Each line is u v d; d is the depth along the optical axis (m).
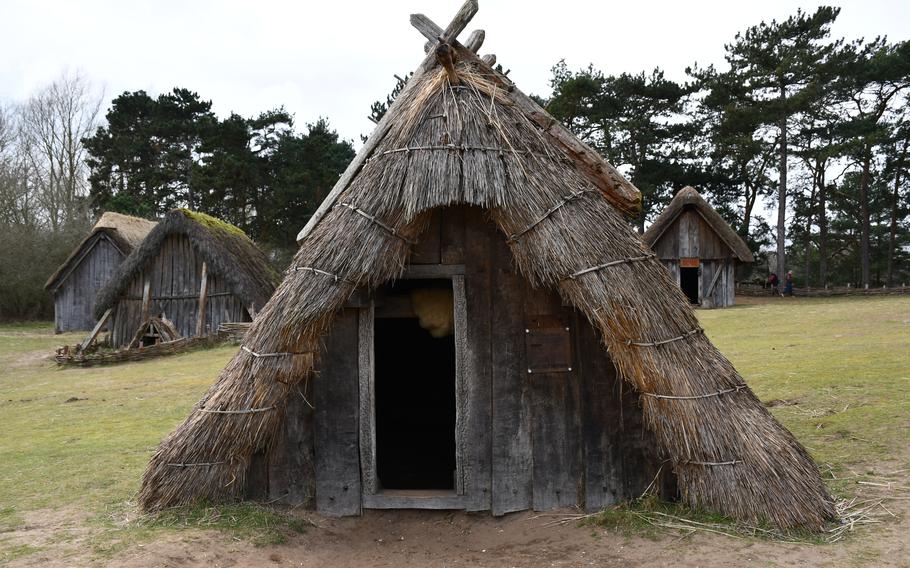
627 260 5.29
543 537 5.13
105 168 46.53
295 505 5.67
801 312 20.61
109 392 13.05
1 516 5.52
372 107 31.88
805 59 35.28
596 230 5.36
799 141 39.94
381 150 5.74
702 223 26.72
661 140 40.53
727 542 4.61
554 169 5.59
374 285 5.58
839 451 6.45
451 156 5.50
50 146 42.16
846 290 34.19
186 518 5.23
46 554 4.62
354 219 5.48
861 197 44.25
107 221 28.89
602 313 5.19
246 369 5.38
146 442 8.37
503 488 5.60
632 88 38.41
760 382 9.53
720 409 5.04
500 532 5.37
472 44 6.41
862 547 4.45
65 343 25.12
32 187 39.94
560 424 5.61
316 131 41.47
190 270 20.22
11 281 33.66
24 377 16.92
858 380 8.97
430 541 5.30
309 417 5.73
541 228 5.36
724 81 38.25
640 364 5.13
